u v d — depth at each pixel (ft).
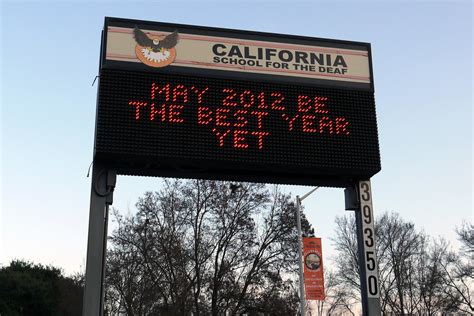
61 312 184.96
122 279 126.93
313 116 37.91
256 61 38.45
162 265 118.01
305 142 37.06
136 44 36.86
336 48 40.40
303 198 85.51
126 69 36.04
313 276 66.18
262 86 37.88
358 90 39.52
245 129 36.32
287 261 119.03
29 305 179.01
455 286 155.43
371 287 38.34
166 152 34.53
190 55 37.47
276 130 36.86
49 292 184.44
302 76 38.86
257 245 120.26
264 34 39.29
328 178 40.04
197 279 115.65
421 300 166.91
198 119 35.78
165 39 37.42
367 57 40.81
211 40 38.22
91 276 34.14
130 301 124.16
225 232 118.52
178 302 113.19
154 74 36.40
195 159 34.88
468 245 154.81
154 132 34.76
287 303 116.67
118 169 36.58
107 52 36.22
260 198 121.39
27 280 181.88
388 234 168.04
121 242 121.08
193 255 116.78
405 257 166.91
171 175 37.73
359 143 38.14
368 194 40.06
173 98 35.96
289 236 120.06
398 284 163.94
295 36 39.81
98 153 33.86
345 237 165.78
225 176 38.37
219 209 119.03
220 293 114.93
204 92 36.68
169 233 117.80
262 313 118.93
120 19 37.35
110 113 34.63
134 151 34.09
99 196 35.81
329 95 38.88
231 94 37.09
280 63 38.81
